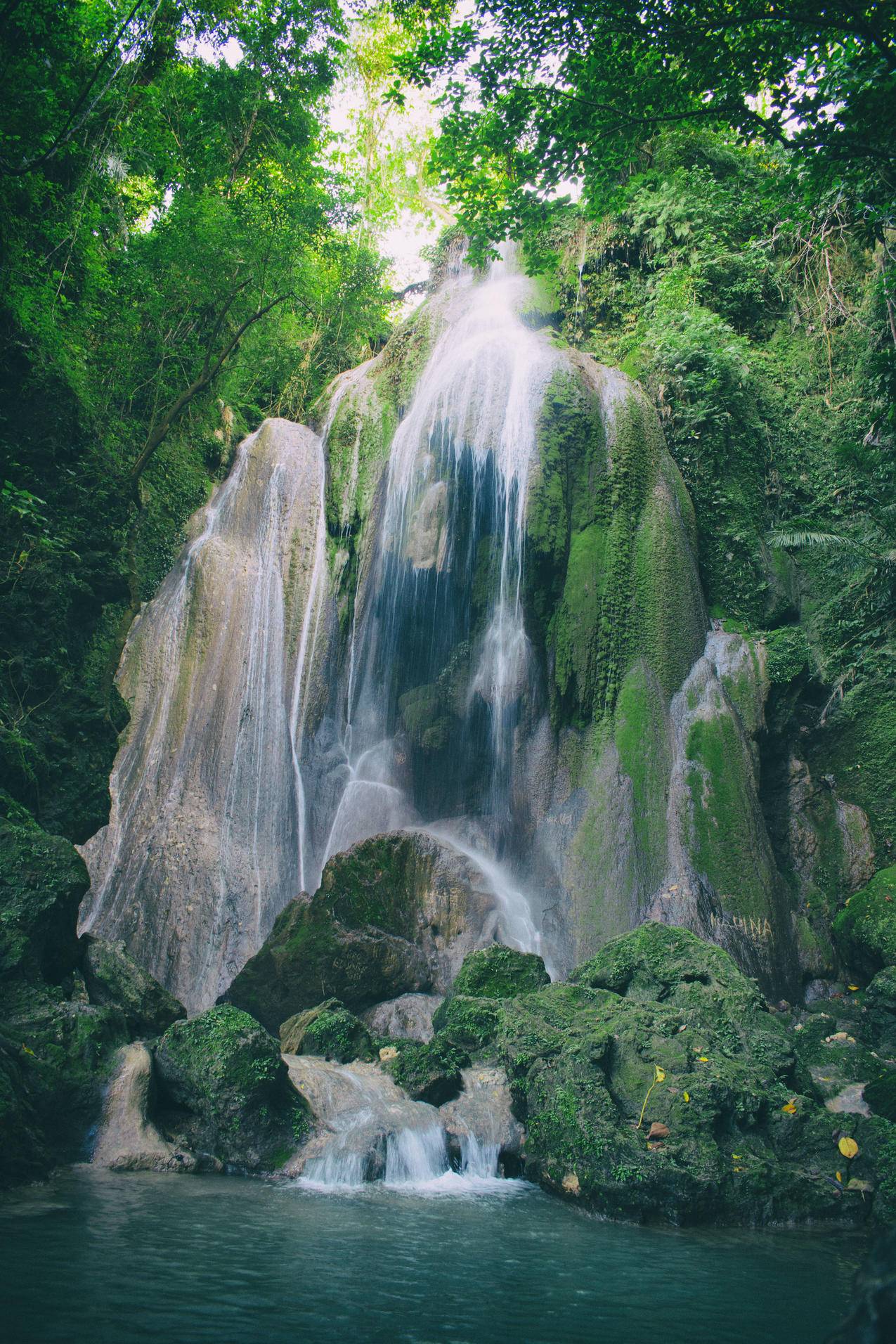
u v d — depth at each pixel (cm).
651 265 1798
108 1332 330
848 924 1195
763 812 1298
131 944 1297
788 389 1650
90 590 1225
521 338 1603
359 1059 801
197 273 1605
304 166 1984
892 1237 178
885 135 884
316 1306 378
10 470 1152
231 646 1509
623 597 1353
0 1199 519
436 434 1503
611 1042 718
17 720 1080
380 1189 633
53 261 1394
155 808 1399
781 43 877
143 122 1667
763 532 1541
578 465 1416
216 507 1661
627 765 1262
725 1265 502
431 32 966
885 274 1394
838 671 1428
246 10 1830
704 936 1130
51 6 1224
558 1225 571
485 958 932
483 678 1413
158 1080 688
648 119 958
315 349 2106
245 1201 562
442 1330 362
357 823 1432
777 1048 754
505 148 1028
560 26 920
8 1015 658
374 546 1551
